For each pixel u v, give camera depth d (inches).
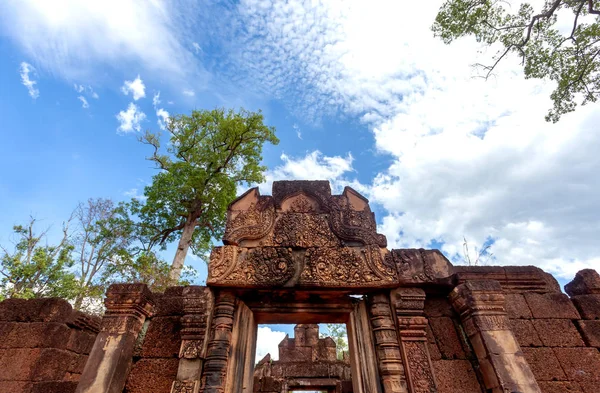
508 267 222.7
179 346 196.9
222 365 178.9
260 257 201.5
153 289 515.8
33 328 244.5
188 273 643.5
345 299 208.5
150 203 718.5
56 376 232.5
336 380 526.0
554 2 382.3
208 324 190.1
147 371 188.5
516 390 161.2
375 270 198.7
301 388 528.1
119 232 721.6
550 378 183.3
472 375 183.6
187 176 725.9
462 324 201.3
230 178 802.8
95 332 277.3
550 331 199.3
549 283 224.8
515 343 176.9
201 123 812.6
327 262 200.5
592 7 362.6
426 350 182.7
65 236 669.3
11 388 219.1
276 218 221.9
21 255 593.3
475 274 213.6
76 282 584.4
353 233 212.1
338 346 906.7
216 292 201.0
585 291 221.1
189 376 175.0
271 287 192.9
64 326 250.2
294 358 595.2
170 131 820.0
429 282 199.3
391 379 175.8
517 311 206.5
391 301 198.5
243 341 194.4
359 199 228.7
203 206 784.3
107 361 176.6
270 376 527.5
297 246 208.4
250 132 819.4
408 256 208.1
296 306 207.2
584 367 185.8
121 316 192.5
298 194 233.1
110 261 619.8
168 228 776.9
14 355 233.5
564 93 418.6
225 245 209.6
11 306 254.4
